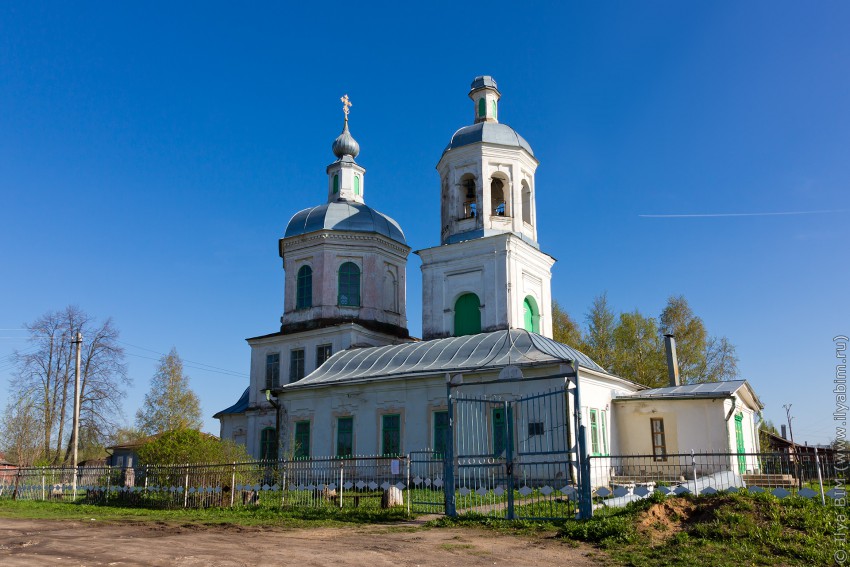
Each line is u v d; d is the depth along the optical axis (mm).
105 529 15516
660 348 45656
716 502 13062
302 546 12398
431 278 34156
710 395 25938
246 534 14352
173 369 58750
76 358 35281
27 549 12070
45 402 45344
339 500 18859
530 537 13344
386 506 17703
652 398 27000
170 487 21859
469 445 25594
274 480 21797
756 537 11602
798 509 12539
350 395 29500
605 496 15180
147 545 12531
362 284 39094
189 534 14391
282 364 38188
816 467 15266
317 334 37250
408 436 27469
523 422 24531
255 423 38156
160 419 57188
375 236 39562
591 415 25234
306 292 39250
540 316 34562
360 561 10836
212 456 23641
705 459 25562
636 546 11812
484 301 32500
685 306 46156
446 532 14219
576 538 12852
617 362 45906
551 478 23234
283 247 40531
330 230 38969
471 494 17391
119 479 24625
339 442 29422
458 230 34312
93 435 46156
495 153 34406
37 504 24266
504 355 27266
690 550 11250
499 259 32500
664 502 13523
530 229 35031
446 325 33188
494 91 36812
